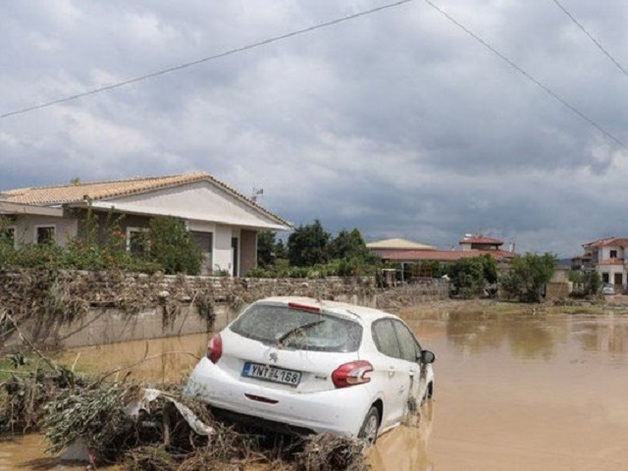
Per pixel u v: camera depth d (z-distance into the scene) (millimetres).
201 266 24281
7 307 13664
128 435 6375
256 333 7031
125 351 15133
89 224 20688
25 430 7148
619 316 36688
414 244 83125
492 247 94688
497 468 6992
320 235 52375
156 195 25734
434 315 34656
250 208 31172
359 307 8148
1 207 21125
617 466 7199
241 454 6520
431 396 10547
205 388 6750
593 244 96125
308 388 6512
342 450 6211
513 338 22297
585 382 12867
